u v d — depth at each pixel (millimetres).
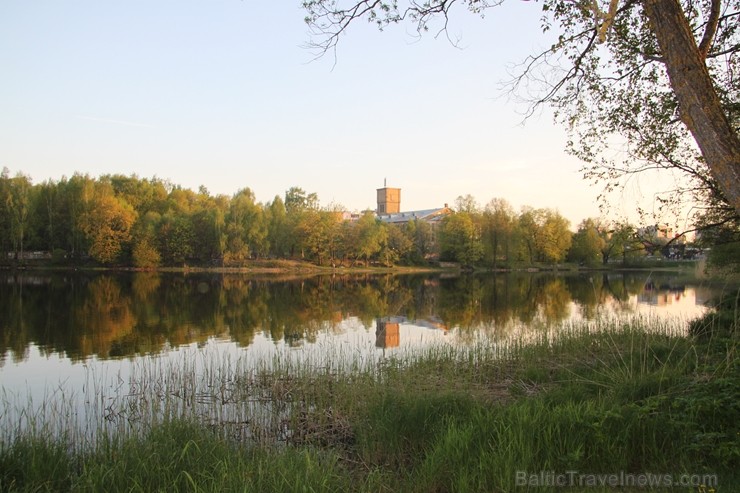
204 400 11047
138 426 8867
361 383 10922
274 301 34656
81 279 50844
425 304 33594
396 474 6602
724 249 17422
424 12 7855
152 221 69000
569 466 5801
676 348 11055
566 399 8023
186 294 38344
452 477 5875
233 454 6934
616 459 5906
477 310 29859
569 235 81312
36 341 18922
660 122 10625
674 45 5480
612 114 10859
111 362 15453
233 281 54500
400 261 88312
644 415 6320
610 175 11375
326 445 8398
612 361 10875
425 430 7570
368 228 81250
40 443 7109
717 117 5270
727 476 5332
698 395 6445
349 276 68375
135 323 23578
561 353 13422
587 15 8648
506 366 12656
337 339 19891
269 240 78625
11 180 62562
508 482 5520
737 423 5793
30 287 40781
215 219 70875
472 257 79062
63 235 67188
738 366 7020
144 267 66750
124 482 5980
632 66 10047
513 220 77812
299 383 11953
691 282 43500
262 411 10031
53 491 6090
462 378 11273
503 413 6996
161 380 12227
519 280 61500
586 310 28766
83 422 9555
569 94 10148
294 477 5812
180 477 5969
